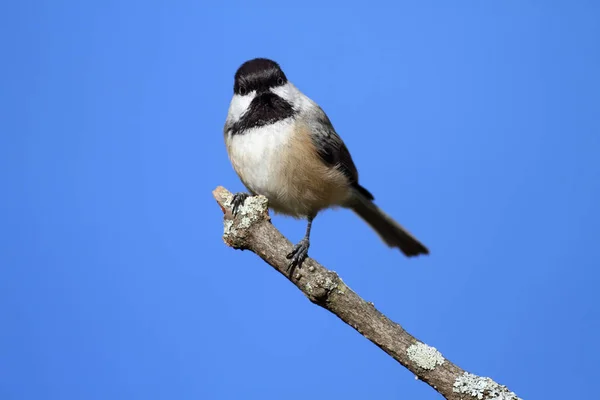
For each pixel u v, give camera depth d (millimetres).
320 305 7441
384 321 7137
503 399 6504
